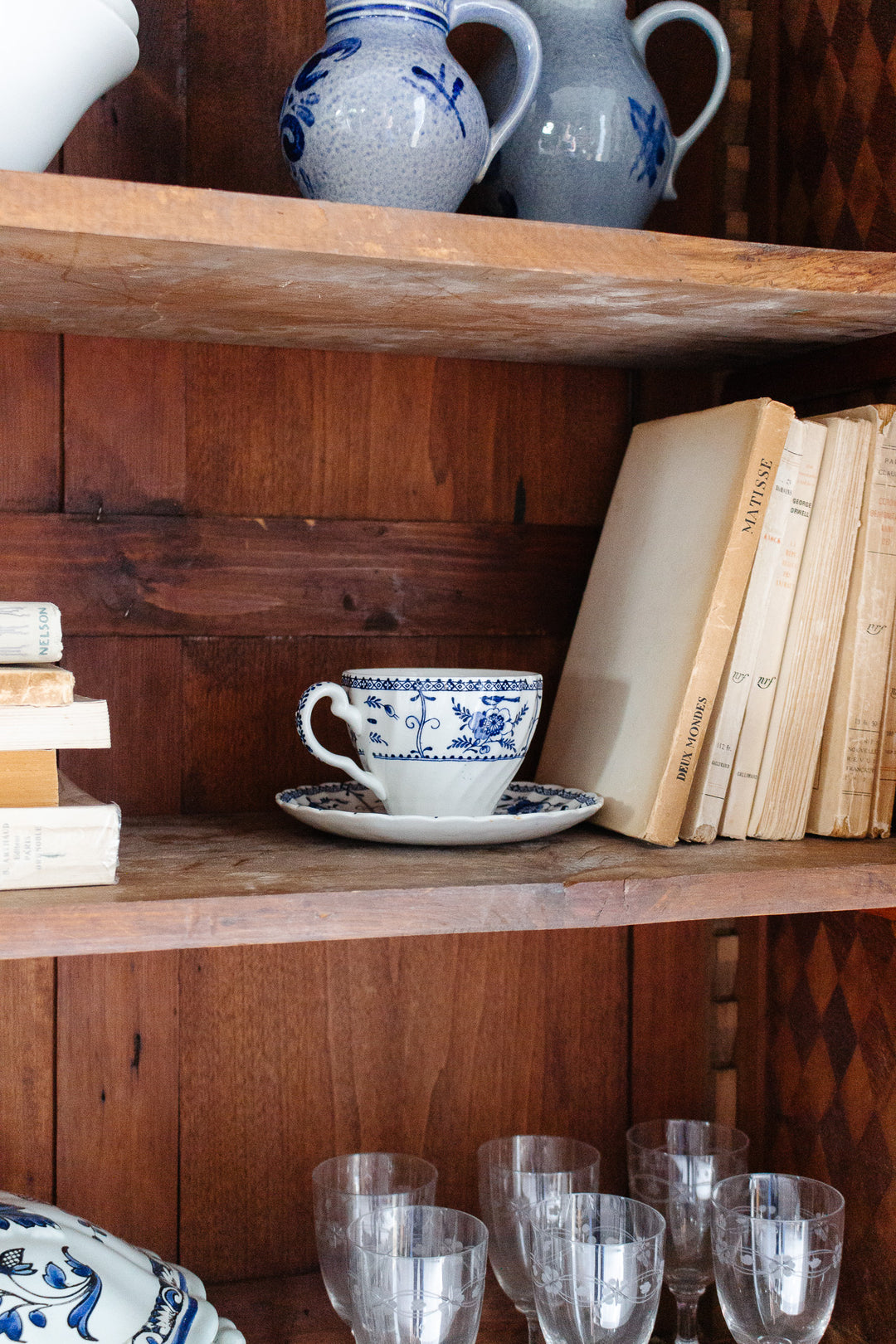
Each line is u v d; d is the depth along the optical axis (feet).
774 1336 2.21
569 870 2.00
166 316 2.28
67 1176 2.53
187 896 1.77
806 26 2.75
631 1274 2.13
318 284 1.98
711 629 2.22
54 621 1.89
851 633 2.38
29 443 2.47
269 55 2.61
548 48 2.33
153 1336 1.97
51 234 1.67
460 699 2.16
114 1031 2.55
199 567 2.58
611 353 2.66
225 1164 2.63
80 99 1.90
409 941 2.77
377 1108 2.75
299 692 2.68
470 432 2.79
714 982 2.97
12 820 1.79
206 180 2.57
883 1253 2.52
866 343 2.43
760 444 2.25
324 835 2.33
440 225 1.83
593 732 2.49
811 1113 2.77
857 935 2.62
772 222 2.86
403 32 2.01
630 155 2.28
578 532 2.88
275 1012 2.67
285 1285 2.67
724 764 2.31
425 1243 2.27
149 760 2.57
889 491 2.39
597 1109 2.92
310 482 2.67
